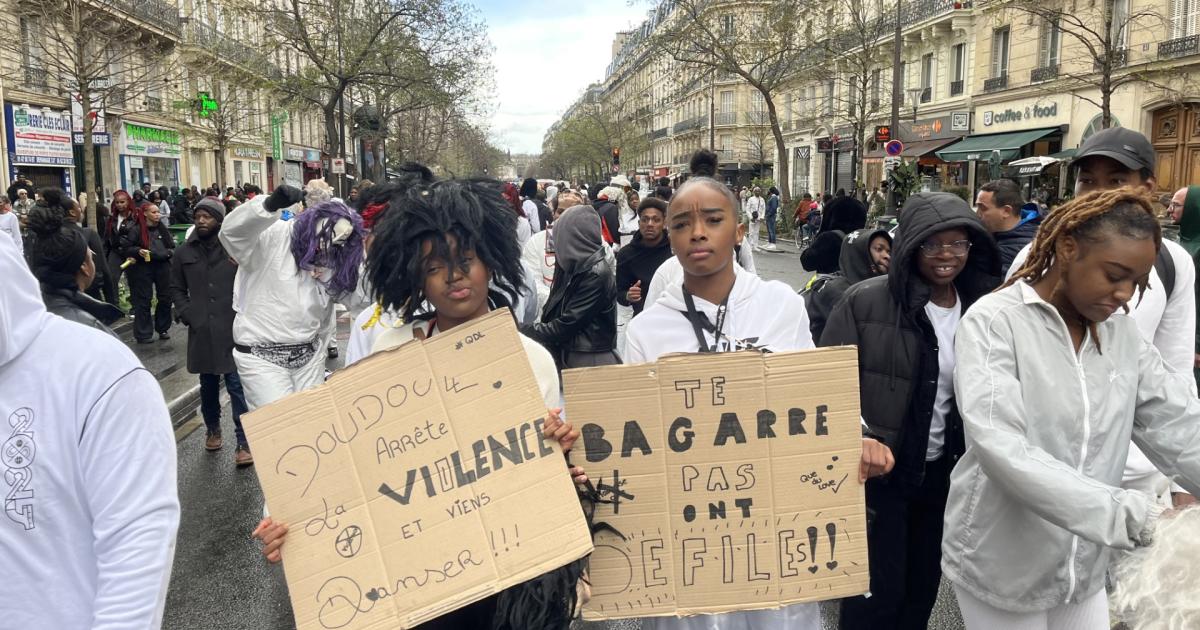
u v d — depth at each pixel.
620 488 2.27
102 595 1.55
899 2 23.80
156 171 34.81
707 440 2.28
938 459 3.09
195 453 6.46
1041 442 2.14
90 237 9.26
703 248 2.56
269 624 3.91
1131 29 23.30
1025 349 2.14
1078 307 2.07
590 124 92.31
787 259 24.00
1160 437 2.18
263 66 26.02
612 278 4.59
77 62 15.89
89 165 15.81
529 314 5.05
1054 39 26.69
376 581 1.98
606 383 2.26
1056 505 1.88
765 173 61.34
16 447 1.54
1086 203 2.01
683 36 30.34
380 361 2.08
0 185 22.92
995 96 29.38
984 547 2.30
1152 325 3.14
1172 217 4.59
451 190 2.23
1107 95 19.80
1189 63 21.42
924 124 33.41
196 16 30.48
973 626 2.40
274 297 4.55
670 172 81.12
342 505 2.02
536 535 2.02
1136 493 1.81
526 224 9.18
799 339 2.72
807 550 2.30
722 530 2.29
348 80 24.16
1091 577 2.23
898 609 3.11
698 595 2.29
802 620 2.54
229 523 5.11
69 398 1.57
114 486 1.58
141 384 1.65
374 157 31.83
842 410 2.30
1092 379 2.13
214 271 6.02
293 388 4.64
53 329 1.61
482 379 2.10
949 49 32.34
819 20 36.97
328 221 4.45
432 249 2.17
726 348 2.63
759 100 66.50
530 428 2.09
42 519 1.57
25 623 1.57
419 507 2.02
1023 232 4.95
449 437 2.06
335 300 4.73
